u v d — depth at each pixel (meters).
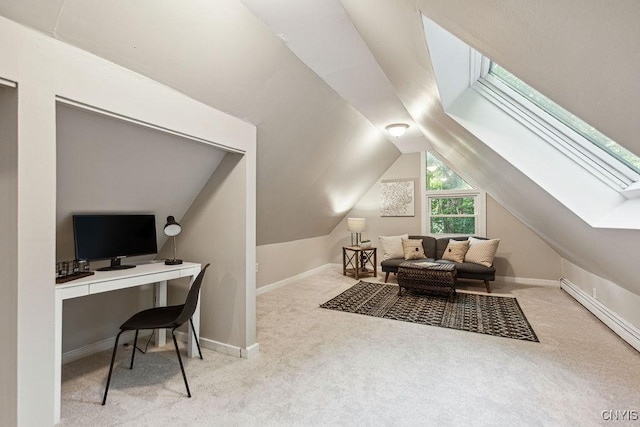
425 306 3.82
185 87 1.91
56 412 1.69
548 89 0.90
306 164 3.70
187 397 1.93
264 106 2.47
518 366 2.31
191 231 2.75
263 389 2.02
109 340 2.65
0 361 1.35
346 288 4.79
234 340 2.52
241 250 2.49
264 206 3.77
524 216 3.76
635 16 0.43
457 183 5.53
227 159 2.55
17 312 1.30
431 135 3.81
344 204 5.88
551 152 1.75
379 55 1.99
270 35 1.98
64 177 1.89
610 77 0.64
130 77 1.65
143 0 1.41
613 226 1.38
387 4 1.16
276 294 4.42
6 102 1.28
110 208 2.31
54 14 1.28
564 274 4.64
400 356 2.48
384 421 1.71
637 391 1.98
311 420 1.71
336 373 2.22
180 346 2.70
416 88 2.01
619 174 1.59
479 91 1.87
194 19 1.62
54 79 1.35
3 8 1.18
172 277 2.38
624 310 2.79
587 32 0.55
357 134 4.06
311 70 2.49
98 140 1.83
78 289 1.86
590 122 0.93
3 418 1.35
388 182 6.06
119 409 1.81
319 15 1.81
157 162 2.21
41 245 1.35
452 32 1.01
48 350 1.38
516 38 0.75
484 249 4.61
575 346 2.65
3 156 1.31
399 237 5.55
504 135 1.82
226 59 1.93
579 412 1.78
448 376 2.18
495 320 3.30
